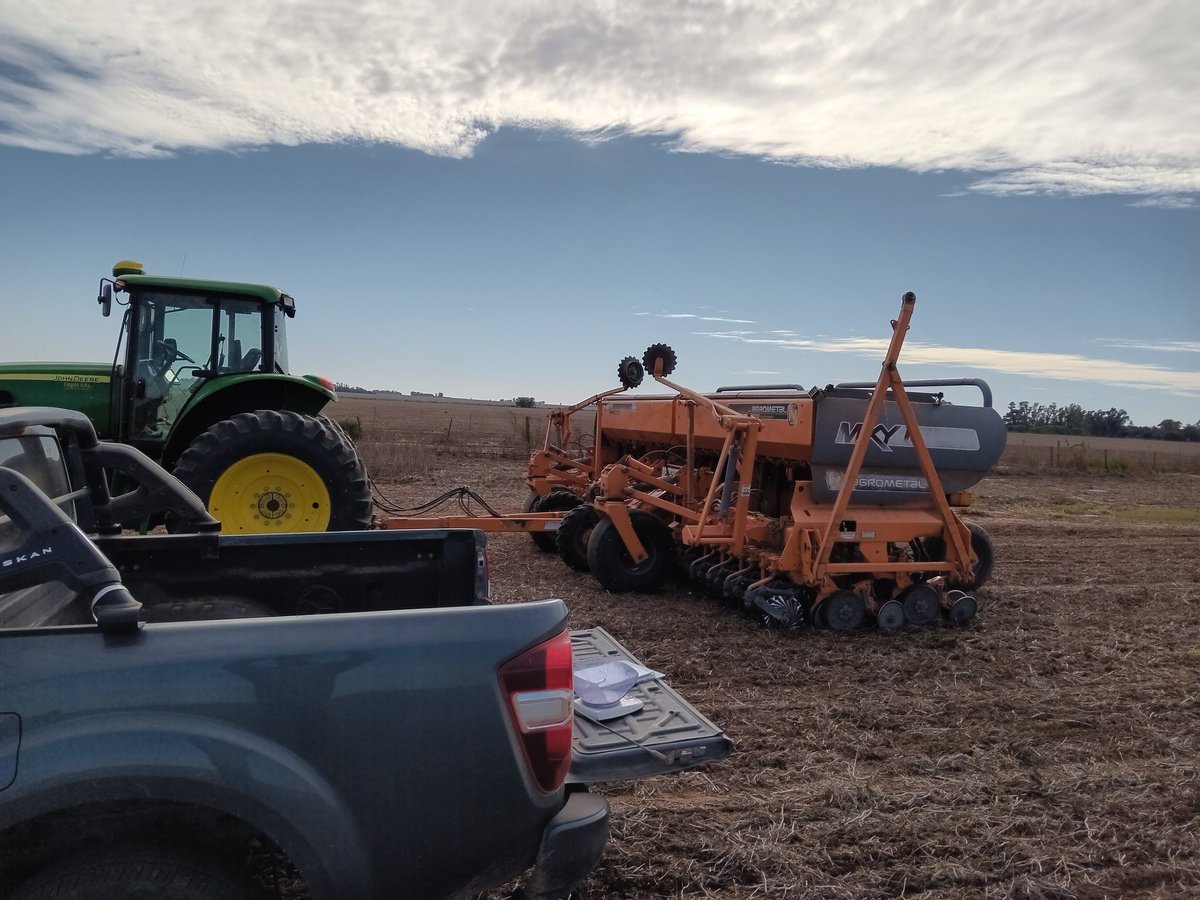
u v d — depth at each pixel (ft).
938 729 16.05
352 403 299.58
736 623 23.09
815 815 12.51
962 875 10.99
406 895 7.19
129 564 10.74
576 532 28.19
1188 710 17.30
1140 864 11.51
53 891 6.56
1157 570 33.17
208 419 25.70
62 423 9.58
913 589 23.06
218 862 6.92
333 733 6.89
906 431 23.07
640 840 11.60
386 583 11.23
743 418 23.43
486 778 7.24
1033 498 62.18
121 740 6.40
